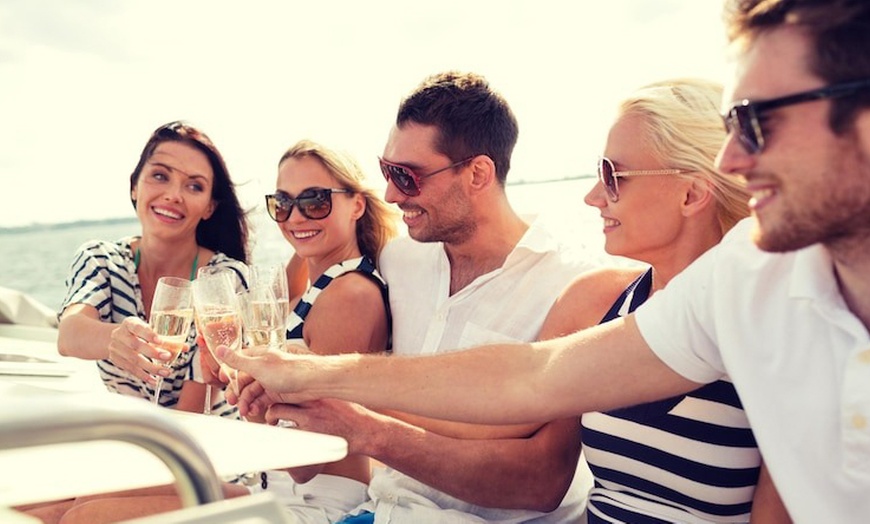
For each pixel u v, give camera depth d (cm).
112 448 135
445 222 248
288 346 236
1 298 384
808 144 120
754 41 124
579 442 216
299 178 276
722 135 184
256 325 208
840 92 117
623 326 162
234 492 219
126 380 273
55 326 397
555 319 216
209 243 317
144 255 306
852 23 116
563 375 164
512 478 211
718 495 177
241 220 318
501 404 168
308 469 223
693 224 189
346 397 180
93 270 297
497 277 243
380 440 205
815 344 132
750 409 141
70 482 115
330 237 276
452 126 245
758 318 139
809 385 133
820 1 117
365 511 230
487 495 212
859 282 128
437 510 215
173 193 298
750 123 124
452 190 247
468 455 209
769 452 139
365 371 179
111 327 270
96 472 120
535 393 167
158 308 220
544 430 214
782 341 136
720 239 191
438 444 209
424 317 253
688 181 186
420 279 259
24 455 130
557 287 239
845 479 130
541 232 244
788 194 123
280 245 326
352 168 279
